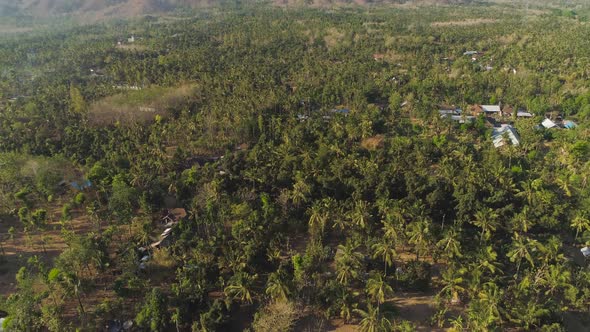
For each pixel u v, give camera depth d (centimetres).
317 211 9275
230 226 9562
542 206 9506
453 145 12788
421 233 8475
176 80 19288
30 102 17325
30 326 6881
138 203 10594
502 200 9756
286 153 12175
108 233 9162
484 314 6819
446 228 9075
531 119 15450
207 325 6975
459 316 7206
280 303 7312
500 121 16538
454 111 17338
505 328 7325
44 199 11162
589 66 19925
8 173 11175
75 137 14275
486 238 8800
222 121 15025
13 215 10706
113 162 12400
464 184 10150
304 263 8100
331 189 10575
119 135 14425
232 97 17388
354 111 16288
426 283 8269
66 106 17325
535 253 8200
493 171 10675
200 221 9394
